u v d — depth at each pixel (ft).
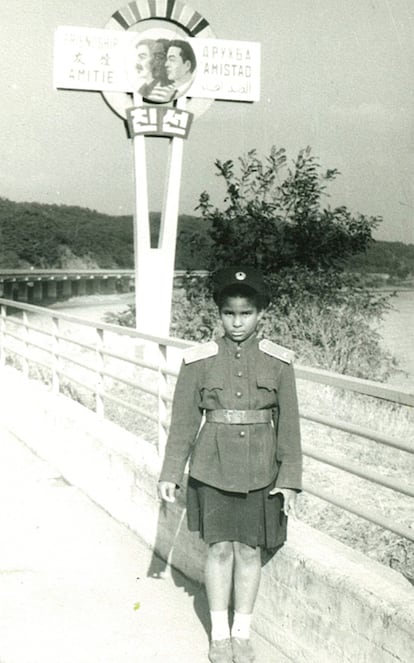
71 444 23.52
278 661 13.70
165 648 14.05
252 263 44.11
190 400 13.37
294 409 13.14
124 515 19.77
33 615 15.17
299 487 12.91
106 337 49.34
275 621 14.05
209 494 13.14
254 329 13.42
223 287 13.10
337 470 23.08
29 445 27.68
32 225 215.51
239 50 39.37
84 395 32.86
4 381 31.63
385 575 12.68
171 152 38.91
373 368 40.14
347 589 12.40
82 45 37.86
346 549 13.74
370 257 44.62
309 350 40.01
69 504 21.50
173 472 13.28
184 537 17.01
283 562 13.83
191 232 44.55
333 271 43.34
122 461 19.97
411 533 12.46
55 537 19.11
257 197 44.47
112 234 222.48
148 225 38.96
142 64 38.34
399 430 27.68
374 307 42.47
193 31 38.88
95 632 14.58
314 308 41.34
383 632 11.71
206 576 13.61
